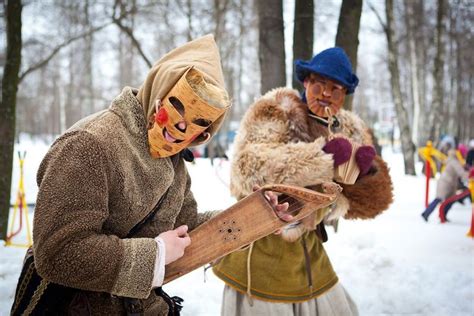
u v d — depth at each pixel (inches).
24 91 1502.2
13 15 217.8
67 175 56.7
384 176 118.2
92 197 57.3
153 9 629.6
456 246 250.8
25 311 61.9
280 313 104.7
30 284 62.4
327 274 112.0
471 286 185.0
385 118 1956.2
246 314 106.3
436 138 748.6
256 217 68.2
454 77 1251.8
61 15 556.7
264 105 115.0
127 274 57.6
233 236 67.4
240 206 68.2
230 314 106.6
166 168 65.4
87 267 55.7
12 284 158.4
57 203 56.0
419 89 1027.3
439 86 749.3
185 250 66.4
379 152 303.0
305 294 107.0
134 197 62.3
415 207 380.2
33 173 510.9
